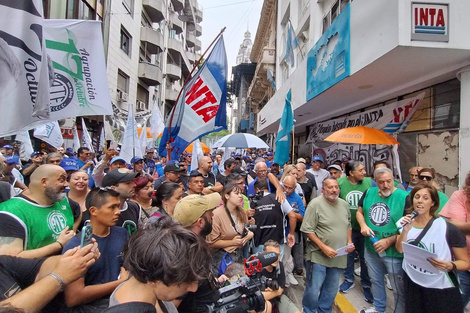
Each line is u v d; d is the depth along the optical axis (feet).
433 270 8.02
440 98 18.62
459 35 13.96
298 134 53.21
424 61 15.90
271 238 12.48
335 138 17.53
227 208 10.38
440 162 18.12
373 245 10.52
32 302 4.16
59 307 6.15
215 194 7.82
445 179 17.71
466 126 15.64
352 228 13.65
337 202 11.39
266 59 60.80
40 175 7.46
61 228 7.91
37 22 7.49
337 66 20.45
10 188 9.96
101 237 7.11
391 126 22.77
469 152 15.37
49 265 5.18
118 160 15.69
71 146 35.29
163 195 9.79
